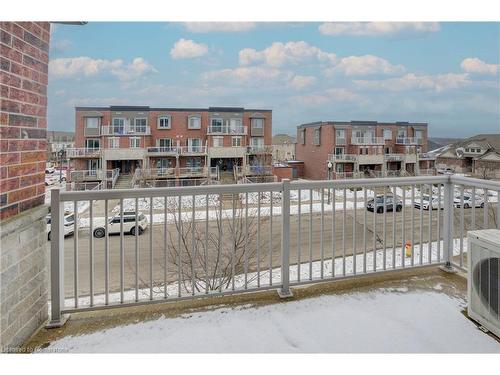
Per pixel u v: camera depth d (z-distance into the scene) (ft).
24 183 5.67
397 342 6.00
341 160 82.02
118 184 65.51
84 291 16.55
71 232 26.18
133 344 5.93
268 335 6.22
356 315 6.89
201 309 7.15
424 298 7.59
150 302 7.06
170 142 72.49
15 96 5.34
